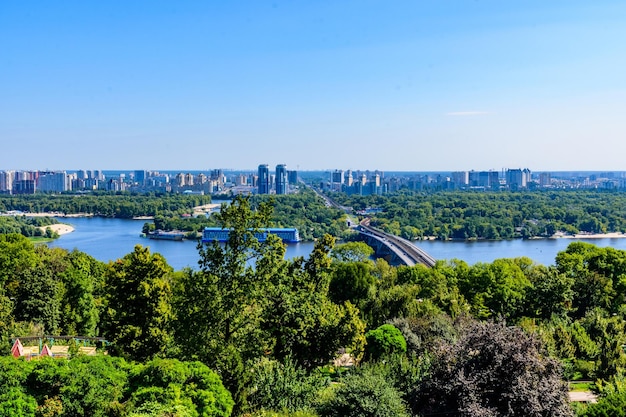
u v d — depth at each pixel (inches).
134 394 1533.0
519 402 1488.7
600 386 2103.8
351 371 1964.8
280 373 1775.3
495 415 1455.5
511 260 4874.5
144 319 2388.0
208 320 1925.4
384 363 1990.7
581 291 3873.0
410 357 2455.7
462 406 1501.0
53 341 2910.9
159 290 2393.0
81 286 3444.9
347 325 2410.2
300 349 2354.8
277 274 2058.3
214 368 1809.8
